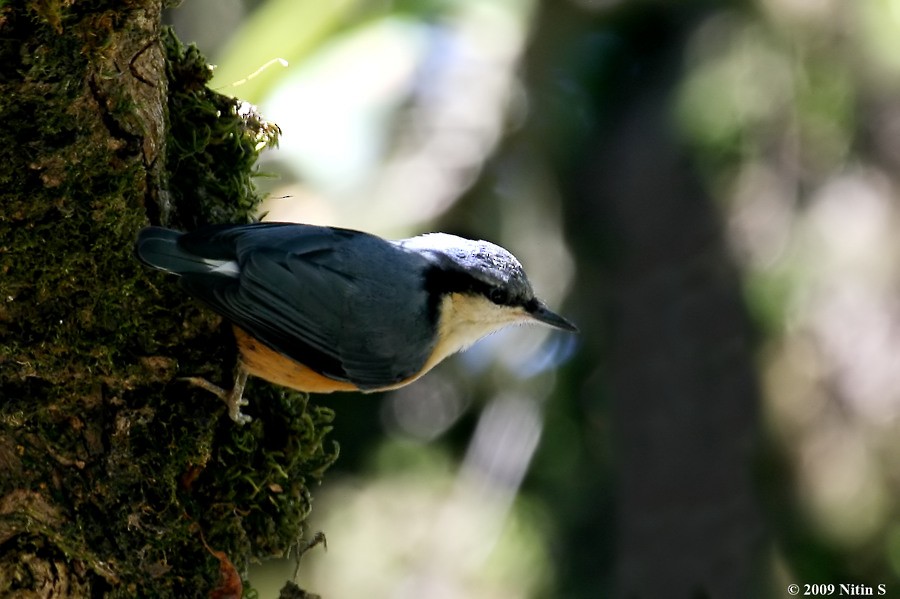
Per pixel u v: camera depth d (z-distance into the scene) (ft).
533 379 44.55
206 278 22.08
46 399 22.06
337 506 44.78
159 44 22.31
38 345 21.91
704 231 43.91
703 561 41.19
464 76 40.47
